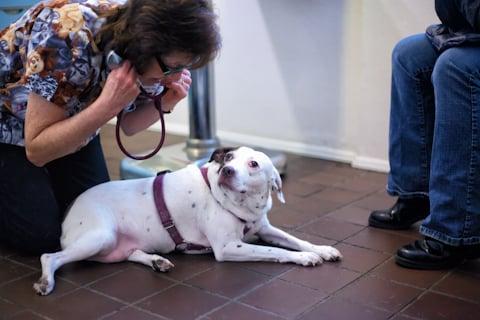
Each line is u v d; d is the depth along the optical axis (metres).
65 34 1.65
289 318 1.56
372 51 2.85
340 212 2.38
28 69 1.66
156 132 3.83
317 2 3.04
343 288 1.73
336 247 2.04
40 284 1.71
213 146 3.01
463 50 1.75
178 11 1.48
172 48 1.51
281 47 3.23
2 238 2.02
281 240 2.00
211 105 2.99
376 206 2.45
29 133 1.73
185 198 1.91
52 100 1.69
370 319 1.55
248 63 3.38
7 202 1.92
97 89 1.78
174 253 1.99
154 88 1.83
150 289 1.73
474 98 1.72
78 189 2.13
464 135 1.75
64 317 1.58
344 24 2.98
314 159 3.20
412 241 2.08
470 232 1.78
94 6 1.71
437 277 1.80
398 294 1.69
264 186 1.88
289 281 1.77
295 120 3.28
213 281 1.78
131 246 1.93
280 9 3.18
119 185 1.98
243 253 1.88
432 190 1.84
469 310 1.60
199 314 1.58
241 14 3.33
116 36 1.59
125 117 2.04
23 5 2.83
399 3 2.71
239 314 1.58
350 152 3.12
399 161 2.14
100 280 1.79
